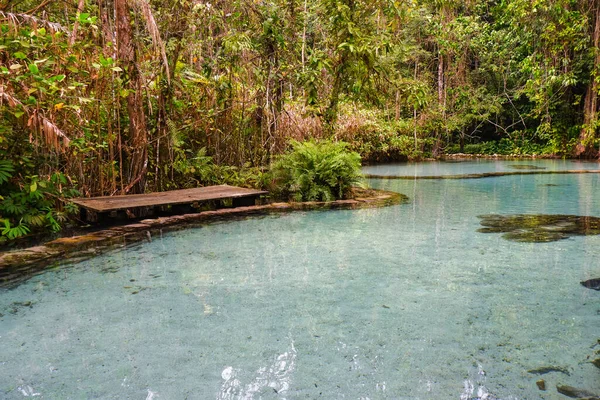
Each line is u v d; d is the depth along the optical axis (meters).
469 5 20.05
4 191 4.91
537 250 4.31
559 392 1.90
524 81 20.62
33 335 2.50
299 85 8.59
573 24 16.14
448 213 6.46
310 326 2.61
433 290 3.21
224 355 2.27
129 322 2.68
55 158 5.39
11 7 5.59
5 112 4.68
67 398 1.89
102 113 6.35
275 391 1.93
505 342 2.38
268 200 7.63
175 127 7.03
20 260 4.00
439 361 2.19
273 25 8.03
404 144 18.39
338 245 4.57
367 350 2.31
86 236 4.91
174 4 7.13
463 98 20.97
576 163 16.06
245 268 3.78
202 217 6.08
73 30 5.10
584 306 2.87
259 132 8.90
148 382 2.01
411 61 21.34
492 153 21.53
